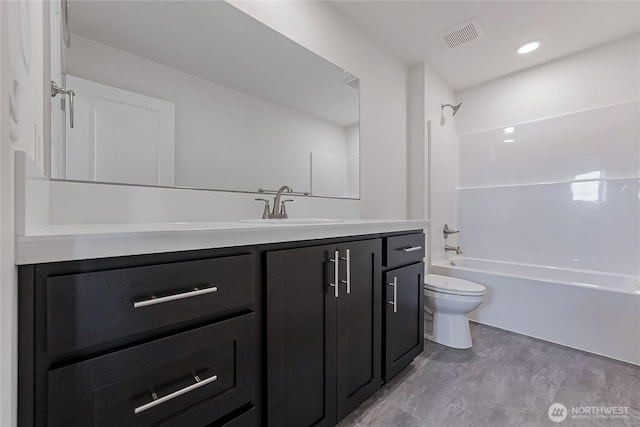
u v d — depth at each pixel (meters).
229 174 1.42
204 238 0.74
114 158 1.09
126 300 0.62
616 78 2.24
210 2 1.35
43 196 0.75
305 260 1.02
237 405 0.82
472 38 2.22
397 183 2.46
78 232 0.59
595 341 1.90
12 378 0.46
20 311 0.50
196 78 1.32
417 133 2.59
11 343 0.45
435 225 2.73
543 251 2.56
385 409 1.37
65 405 0.55
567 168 2.45
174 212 1.23
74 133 1.01
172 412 0.69
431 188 2.66
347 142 2.00
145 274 0.64
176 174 1.25
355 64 2.04
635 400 1.43
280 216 1.46
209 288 0.75
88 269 0.58
